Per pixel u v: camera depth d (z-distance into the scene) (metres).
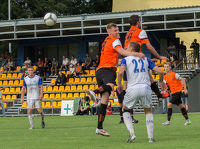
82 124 34.69
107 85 19.00
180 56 65.44
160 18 62.84
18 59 76.88
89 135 23.00
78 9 103.62
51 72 71.06
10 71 74.50
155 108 55.78
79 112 54.06
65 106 56.25
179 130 25.12
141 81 17.56
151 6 82.56
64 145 17.81
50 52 75.75
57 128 30.16
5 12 92.62
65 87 66.94
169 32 70.06
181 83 29.62
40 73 70.94
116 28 19.73
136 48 17.81
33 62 76.62
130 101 17.69
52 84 68.00
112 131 25.17
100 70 19.62
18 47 77.12
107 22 65.75
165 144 16.95
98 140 19.86
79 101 54.78
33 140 20.73
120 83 18.05
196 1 79.00
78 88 66.25
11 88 70.06
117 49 19.22
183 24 65.25
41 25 68.12
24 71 71.31
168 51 63.91
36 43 76.06
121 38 68.00
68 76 67.75
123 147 16.17
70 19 64.75
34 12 94.94
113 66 19.61
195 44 65.38
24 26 68.81
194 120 35.47
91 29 70.50
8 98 69.12
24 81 30.30
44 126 31.19
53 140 20.39
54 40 74.94
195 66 63.81
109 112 52.62
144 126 28.95
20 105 65.56
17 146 17.95
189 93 59.47
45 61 72.06
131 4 84.94
